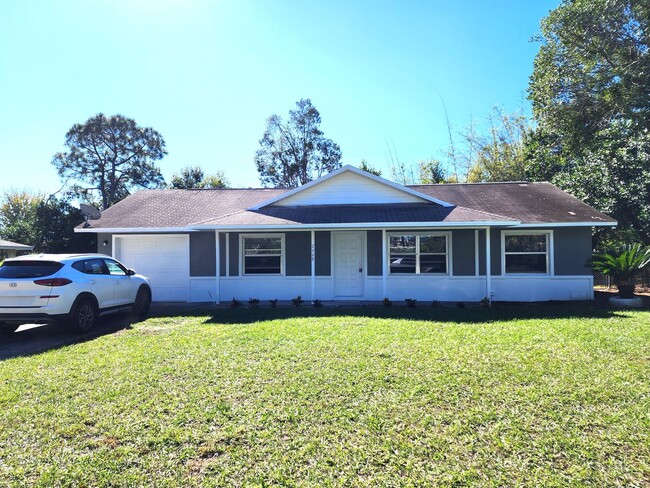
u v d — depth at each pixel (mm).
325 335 7336
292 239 13508
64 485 2984
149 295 11180
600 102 15867
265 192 16953
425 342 6719
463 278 13062
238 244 13578
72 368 5648
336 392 4566
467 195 15477
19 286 7887
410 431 3688
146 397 4523
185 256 13820
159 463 3254
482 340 6824
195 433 3691
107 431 3762
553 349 6211
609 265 11844
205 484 2990
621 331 7477
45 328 9211
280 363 5648
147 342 7129
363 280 13359
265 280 13516
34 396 4625
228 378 5078
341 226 11508
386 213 12453
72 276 8375
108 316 10500
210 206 15250
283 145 47406
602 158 18000
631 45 14844
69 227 19734
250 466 3207
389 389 4641
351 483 2984
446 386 4699
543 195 15133
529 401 4270
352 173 13852
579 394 4430
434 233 13180
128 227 13227
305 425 3822
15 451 3449
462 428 3727
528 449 3381
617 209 17594
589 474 3045
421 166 34438
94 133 43656
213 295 13617
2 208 40438
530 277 12961
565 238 12906
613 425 3758
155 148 47031
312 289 12297
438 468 3152
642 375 5008
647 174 16703
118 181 46031
